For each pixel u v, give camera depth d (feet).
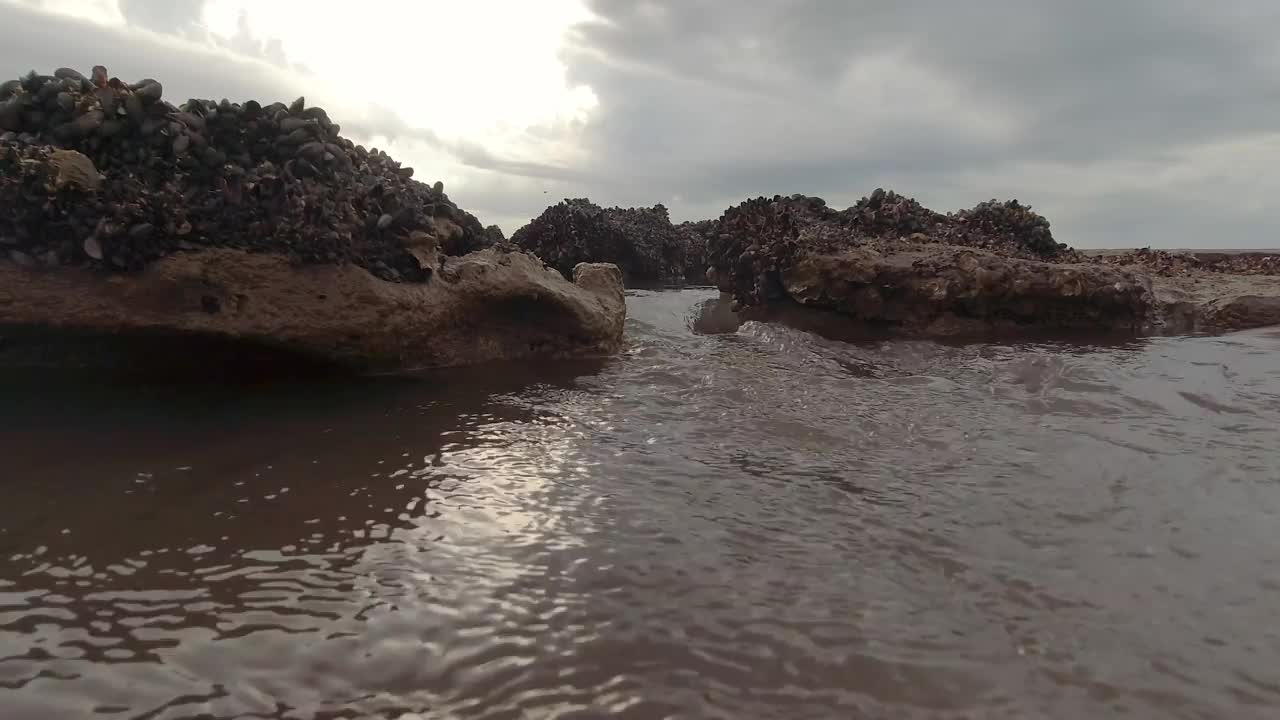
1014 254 41.37
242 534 10.89
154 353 17.57
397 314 20.03
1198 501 13.42
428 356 22.03
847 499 13.51
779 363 26.16
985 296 36.99
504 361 24.95
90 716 6.92
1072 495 13.74
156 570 9.69
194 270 17.07
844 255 37.65
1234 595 10.06
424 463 14.37
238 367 18.54
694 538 11.64
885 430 18.12
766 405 20.31
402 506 12.26
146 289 16.72
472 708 7.42
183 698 7.26
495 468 14.40
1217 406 20.17
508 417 18.11
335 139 21.79
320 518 11.60
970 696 7.89
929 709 7.68
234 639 8.25
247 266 17.71
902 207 46.62
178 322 17.01
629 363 25.79
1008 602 9.84
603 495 13.35
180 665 7.75
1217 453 16.19
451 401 19.16
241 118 19.52
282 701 7.32
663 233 71.15
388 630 8.63
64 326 16.34
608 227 63.87
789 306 39.47
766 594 9.94
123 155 17.42
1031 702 7.82
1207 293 41.22
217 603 8.98
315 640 8.33
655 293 54.85
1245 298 38.65
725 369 24.75
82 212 16.10
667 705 7.63
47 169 15.84
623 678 8.02
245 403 17.51
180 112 18.54
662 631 8.96
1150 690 8.04
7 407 16.06
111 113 17.34
